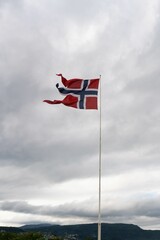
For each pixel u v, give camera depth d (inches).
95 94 1660.9
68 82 1669.5
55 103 1663.4
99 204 1537.9
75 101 1657.2
